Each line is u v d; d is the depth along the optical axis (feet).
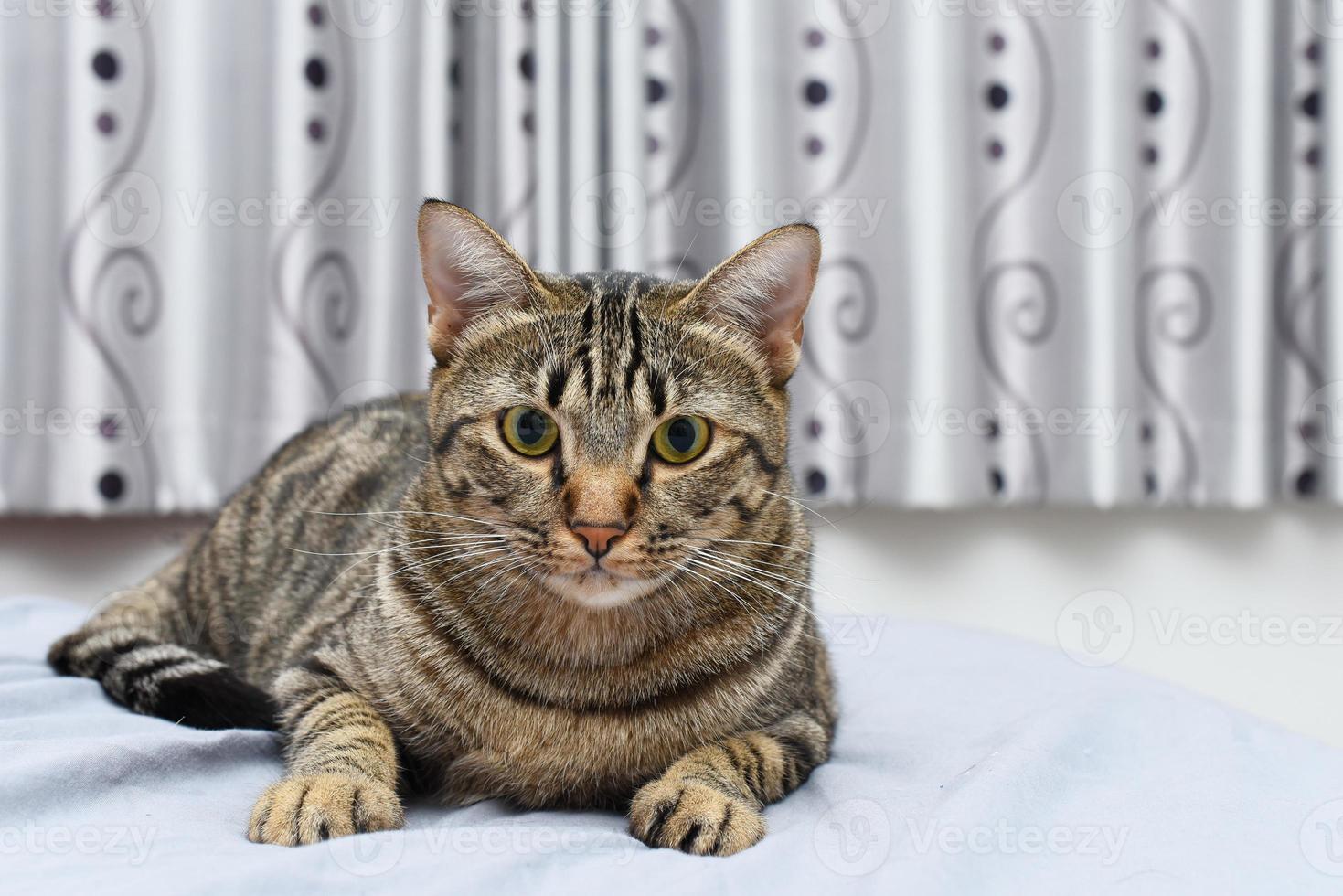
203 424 8.13
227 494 8.16
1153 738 4.98
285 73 8.19
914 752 4.85
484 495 4.35
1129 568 9.23
